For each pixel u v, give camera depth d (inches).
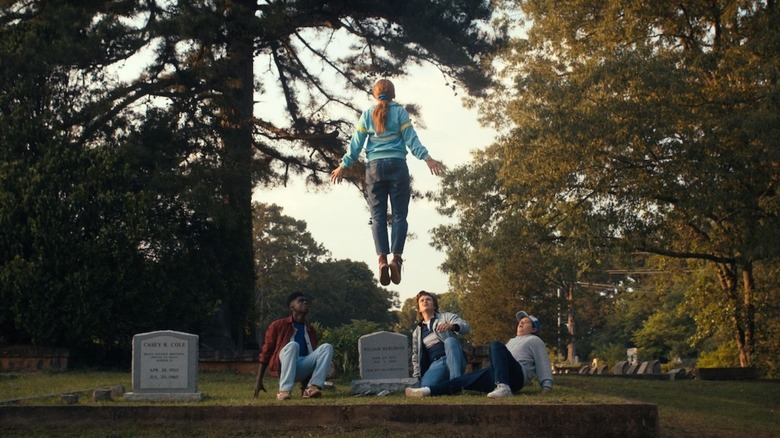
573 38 1160.2
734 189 954.7
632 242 1077.1
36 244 786.8
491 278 1862.7
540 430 373.1
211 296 889.5
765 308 1393.9
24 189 794.8
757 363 1334.9
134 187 850.8
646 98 932.0
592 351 3651.6
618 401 391.5
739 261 1116.5
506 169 1059.9
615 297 3378.4
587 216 1035.3
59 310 785.6
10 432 372.2
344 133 1141.1
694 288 1563.7
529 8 1184.2
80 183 805.2
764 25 942.4
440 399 405.7
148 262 816.9
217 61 917.2
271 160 1141.1
